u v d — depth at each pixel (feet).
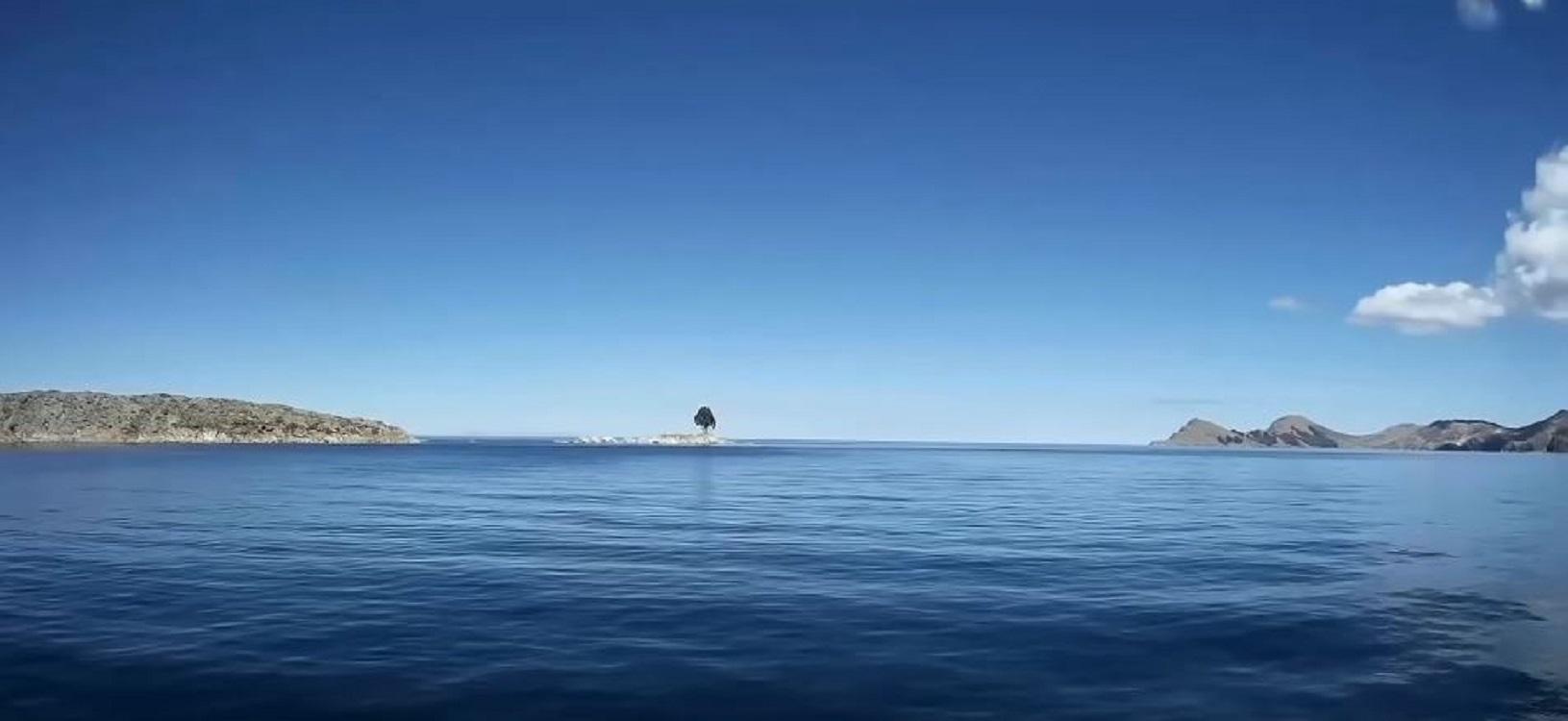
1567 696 57.47
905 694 56.75
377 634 72.02
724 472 409.69
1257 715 53.26
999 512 198.49
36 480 280.31
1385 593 94.12
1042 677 60.90
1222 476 438.81
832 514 189.16
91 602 84.69
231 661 63.10
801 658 65.41
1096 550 130.52
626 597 88.94
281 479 302.66
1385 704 55.62
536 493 250.57
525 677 59.72
